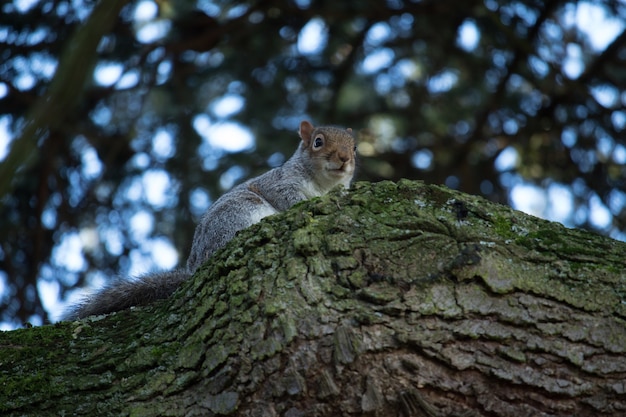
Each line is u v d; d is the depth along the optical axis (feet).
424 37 52.90
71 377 21.30
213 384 19.84
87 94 48.73
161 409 20.02
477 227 21.34
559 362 19.52
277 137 51.98
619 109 51.13
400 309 19.63
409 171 54.90
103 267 51.57
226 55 52.39
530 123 53.72
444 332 19.52
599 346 19.66
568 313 19.99
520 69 52.44
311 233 21.12
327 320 19.62
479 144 56.44
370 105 54.54
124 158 52.49
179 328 21.47
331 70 53.78
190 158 51.52
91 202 51.57
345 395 19.11
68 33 46.65
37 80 47.65
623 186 51.52
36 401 20.89
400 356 19.33
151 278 30.81
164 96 50.78
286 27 52.44
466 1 50.08
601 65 51.01
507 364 19.43
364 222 21.39
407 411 18.88
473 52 53.26
